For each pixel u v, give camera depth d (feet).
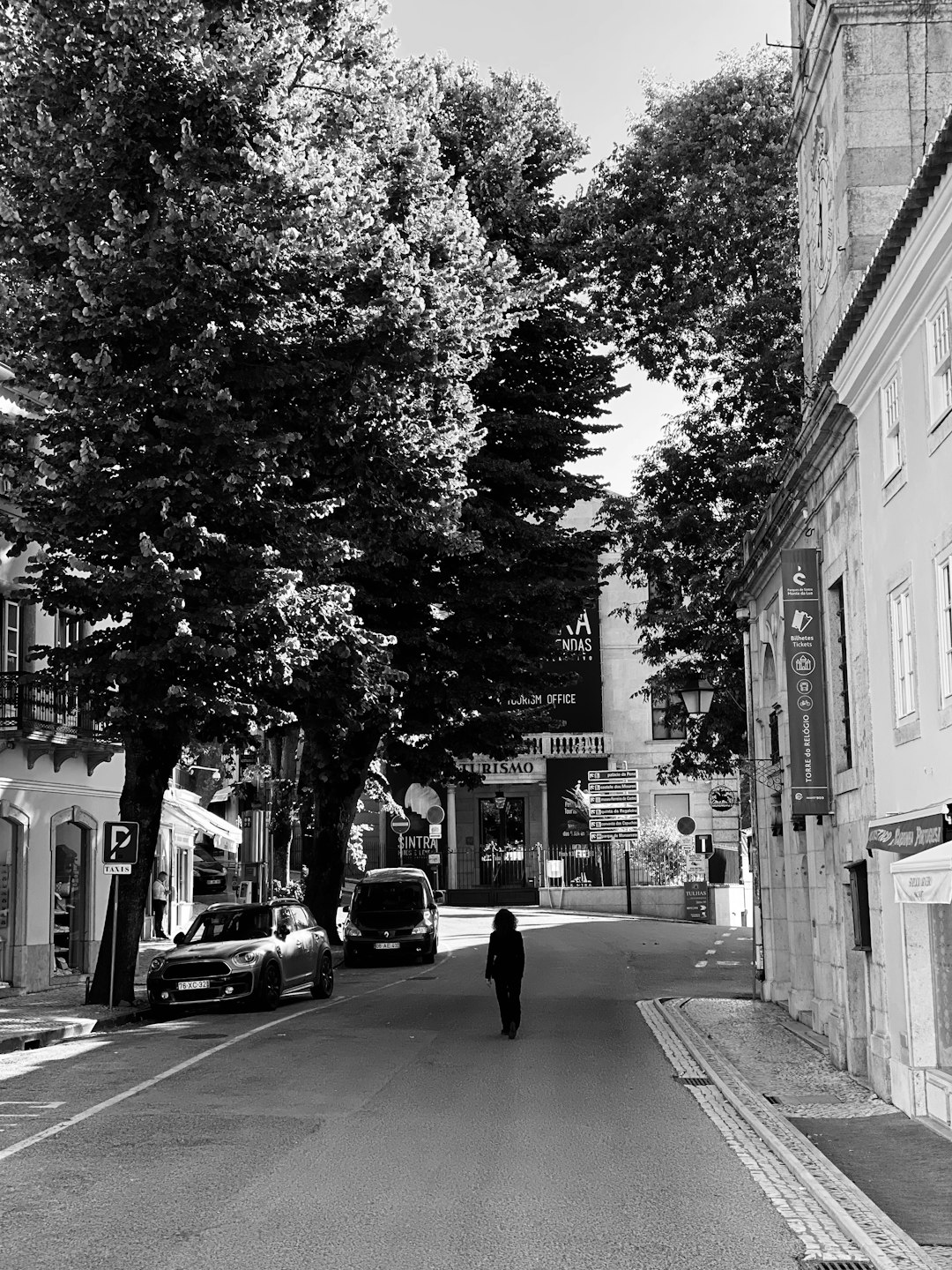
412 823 209.26
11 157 69.26
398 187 78.23
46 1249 27.09
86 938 99.19
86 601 68.49
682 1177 33.96
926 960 44.16
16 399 86.74
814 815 57.36
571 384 106.42
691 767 104.06
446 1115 42.75
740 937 135.33
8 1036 62.08
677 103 104.47
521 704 116.88
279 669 70.28
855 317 47.62
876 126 56.49
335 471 74.95
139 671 67.97
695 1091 48.16
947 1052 43.75
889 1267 26.07
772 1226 29.14
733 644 96.99
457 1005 78.02
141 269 64.49
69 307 65.57
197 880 160.56
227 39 67.87
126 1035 65.10
